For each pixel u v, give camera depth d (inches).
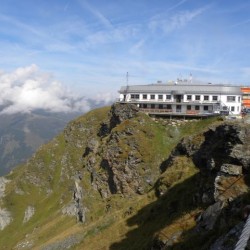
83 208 4138.8
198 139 3147.1
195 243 1558.8
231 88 4655.5
